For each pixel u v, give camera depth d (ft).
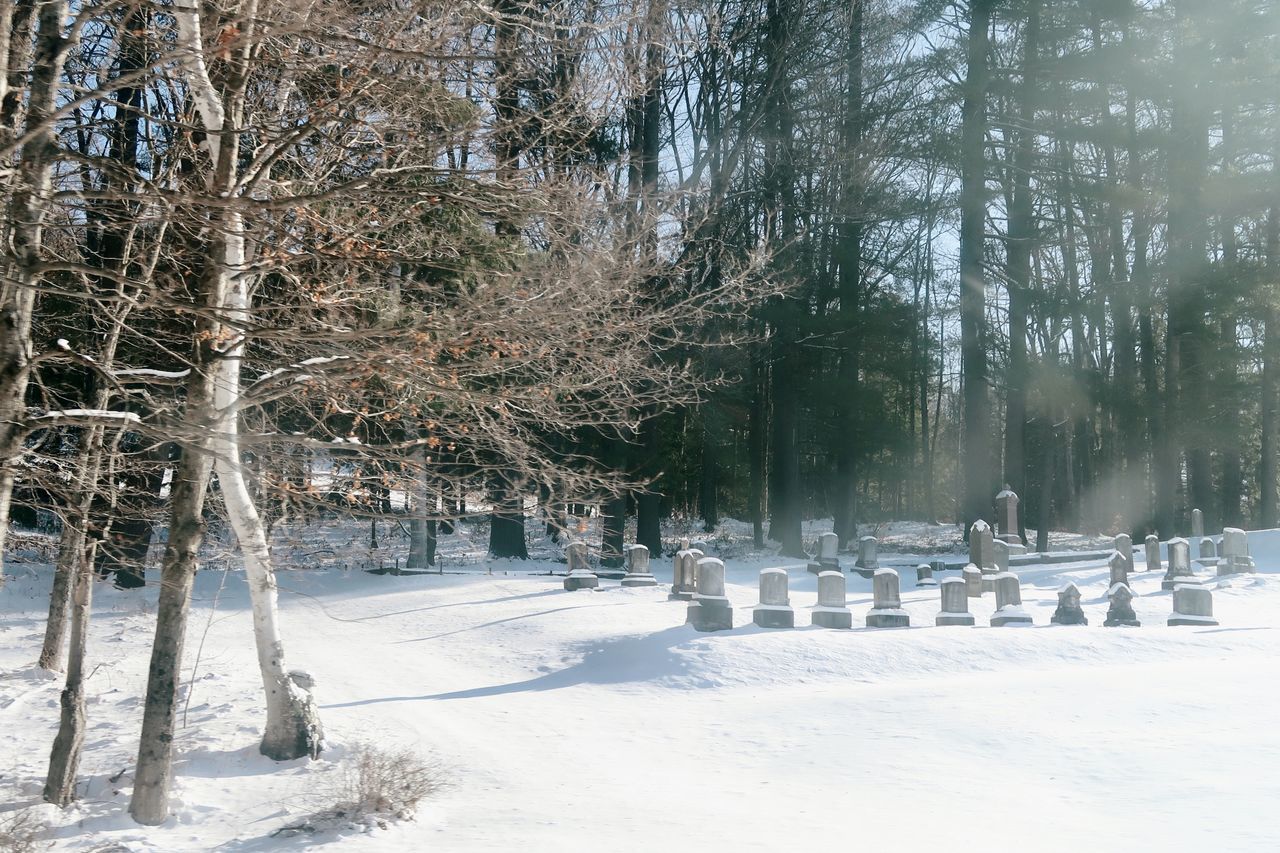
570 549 81.15
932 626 62.34
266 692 35.76
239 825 29.12
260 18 25.31
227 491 33.94
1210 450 126.31
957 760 32.45
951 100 116.78
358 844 26.55
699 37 52.75
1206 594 59.98
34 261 22.76
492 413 32.91
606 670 52.85
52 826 29.07
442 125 30.99
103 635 63.36
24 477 30.63
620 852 24.85
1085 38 123.34
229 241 27.50
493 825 27.94
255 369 35.01
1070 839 23.56
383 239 32.94
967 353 122.72
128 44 30.37
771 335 106.11
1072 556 102.73
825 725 38.55
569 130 33.37
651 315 43.86
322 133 30.81
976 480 122.01
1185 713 35.50
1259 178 113.70
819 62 113.09
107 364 33.55
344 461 32.17
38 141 22.24
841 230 123.65
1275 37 112.98
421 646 60.85
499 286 26.09
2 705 44.78
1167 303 118.32
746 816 27.89
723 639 53.93
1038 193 131.23
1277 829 22.57
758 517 137.28
